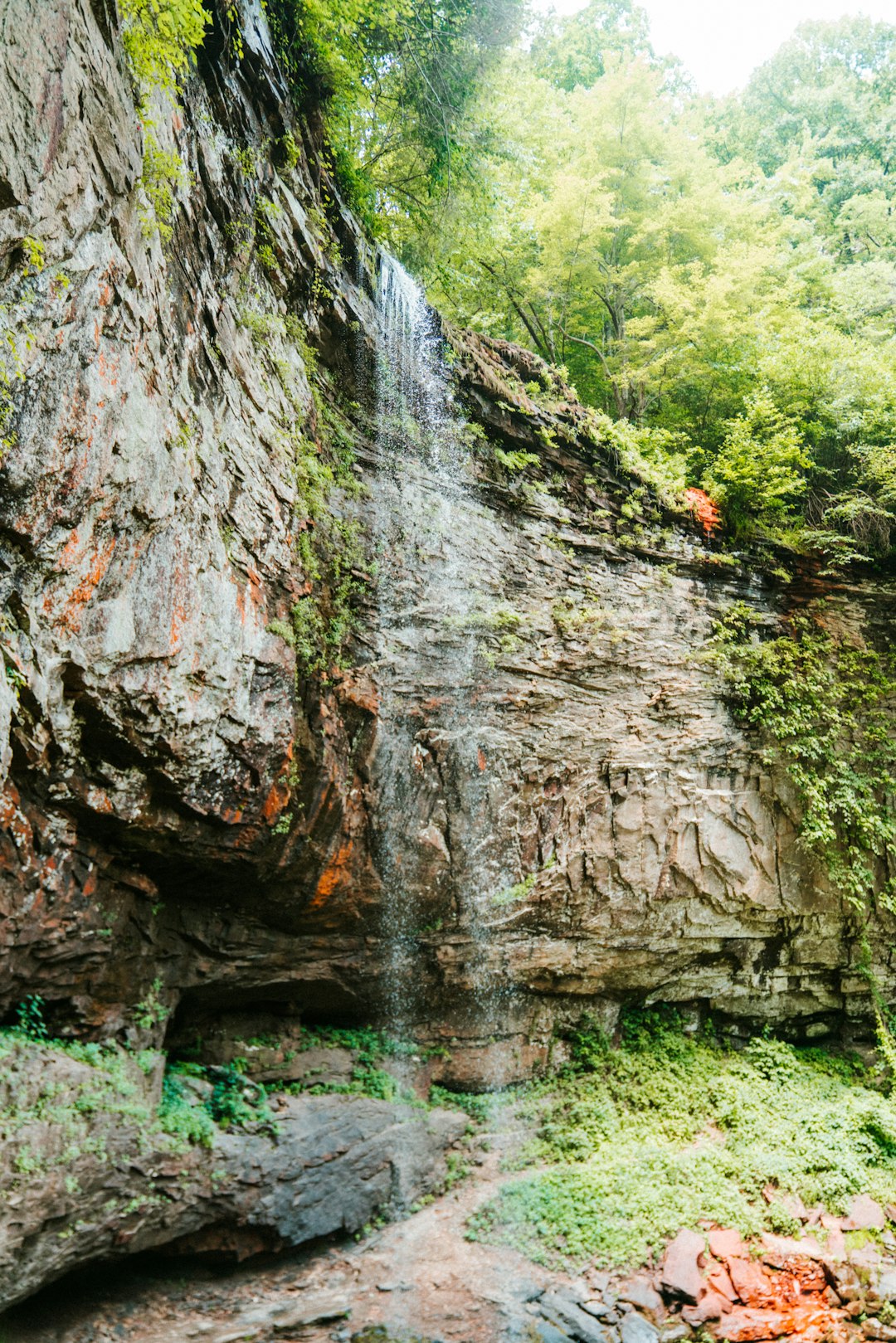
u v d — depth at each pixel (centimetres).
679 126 1786
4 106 395
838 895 1262
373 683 935
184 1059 838
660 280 1514
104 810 608
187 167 670
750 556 1348
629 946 1155
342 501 966
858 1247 912
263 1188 757
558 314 1669
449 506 1085
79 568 521
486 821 1038
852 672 1356
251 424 773
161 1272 741
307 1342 706
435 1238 859
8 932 559
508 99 1322
